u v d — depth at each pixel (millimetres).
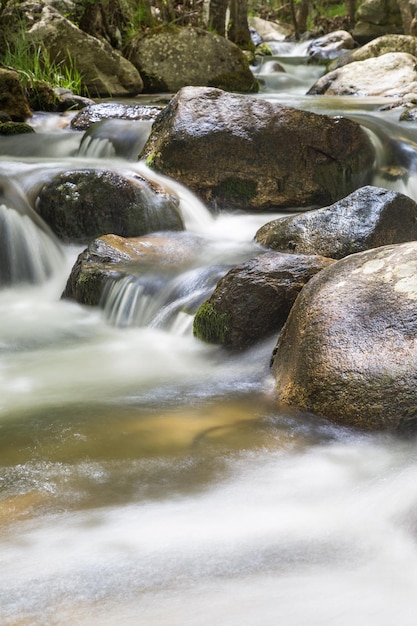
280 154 8844
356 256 5031
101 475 3748
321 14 32031
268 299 5512
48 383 5129
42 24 14031
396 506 3365
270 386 4867
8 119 11039
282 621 2580
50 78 13844
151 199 8094
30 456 3951
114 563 2947
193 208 8578
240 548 3055
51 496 3535
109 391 4941
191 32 15531
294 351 4688
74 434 4215
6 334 6270
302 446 4086
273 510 3406
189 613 2625
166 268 6812
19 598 2727
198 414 4496
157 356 5656
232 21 20828
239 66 15688
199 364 5457
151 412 4543
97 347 5918
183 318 6035
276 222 7320
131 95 14875
